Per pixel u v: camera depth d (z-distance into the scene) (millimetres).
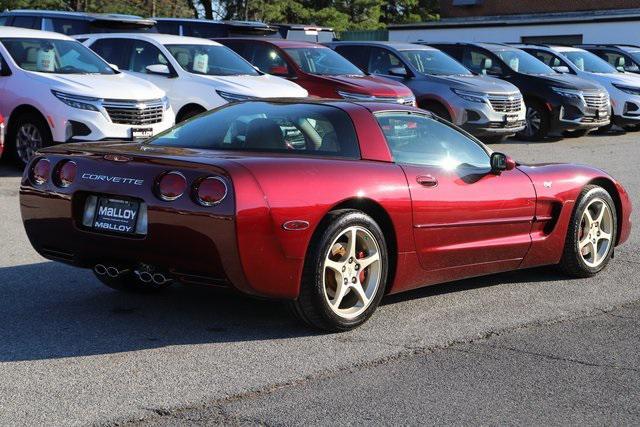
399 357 5016
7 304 5895
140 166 5141
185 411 4145
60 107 11039
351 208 5410
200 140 5699
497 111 16859
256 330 5453
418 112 6137
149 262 5129
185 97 13500
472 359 5012
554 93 18688
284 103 5941
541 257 6781
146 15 36312
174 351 5012
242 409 4184
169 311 5840
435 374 4746
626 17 29938
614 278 7148
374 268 5531
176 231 4965
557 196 6742
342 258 5363
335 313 5344
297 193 5070
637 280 7098
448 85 16953
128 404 4203
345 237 5359
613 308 6223
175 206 4957
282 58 15742
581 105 18688
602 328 5715
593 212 7137
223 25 18984
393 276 5738
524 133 19000
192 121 6000
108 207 5242
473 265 6262
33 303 5938
